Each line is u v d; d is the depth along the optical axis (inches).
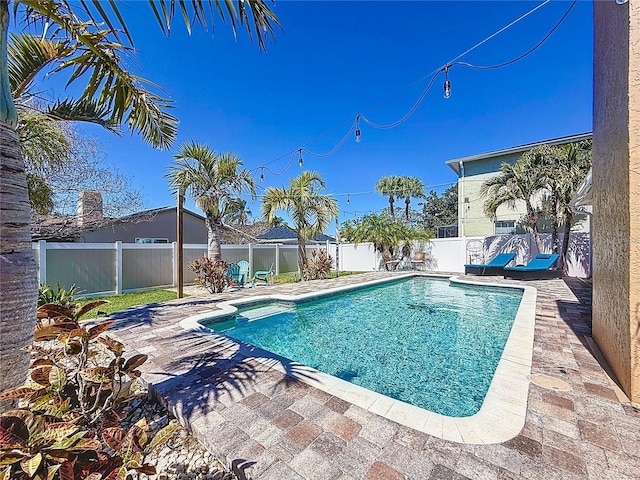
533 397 110.1
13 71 113.2
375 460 80.5
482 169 728.3
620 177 118.6
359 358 194.9
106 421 74.4
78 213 436.1
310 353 204.5
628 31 108.0
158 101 154.6
